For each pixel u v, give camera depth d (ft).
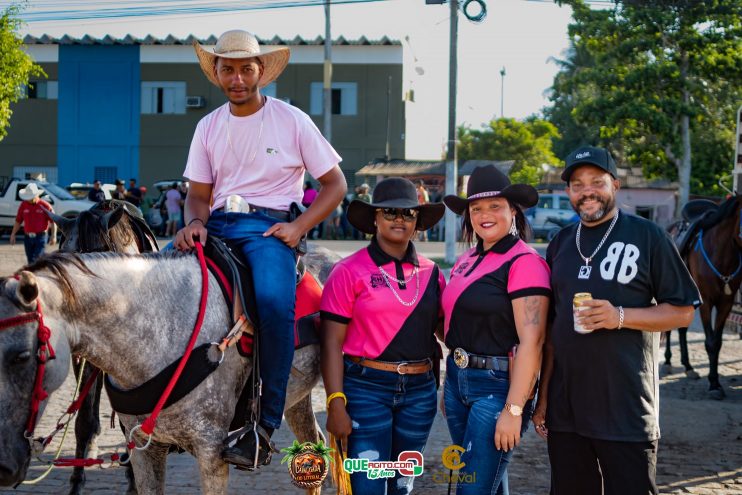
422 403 12.54
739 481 17.63
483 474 11.65
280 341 11.39
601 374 10.72
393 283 12.34
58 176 109.60
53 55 108.37
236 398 11.47
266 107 12.45
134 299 10.59
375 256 12.54
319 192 12.64
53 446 19.52
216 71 12.30
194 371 10.71
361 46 104.12
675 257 10.82
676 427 21.80
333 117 105.29
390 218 12.35
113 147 108.88
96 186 76.54
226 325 11.26
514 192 11.97
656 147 87.15
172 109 108.17
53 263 10.02
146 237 17.10
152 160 108.58
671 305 10.70
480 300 11.89
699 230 27.17
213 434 10.99
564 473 11.30
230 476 17.71
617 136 115.34
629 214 11.35
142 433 10.54
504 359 11.94
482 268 12.13
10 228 75.15
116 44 107.65
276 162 12.40
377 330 12.26
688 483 17.47
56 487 16.90
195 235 11.86
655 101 80.18
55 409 22.71
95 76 108.37
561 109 155.43
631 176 108.17
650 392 10.78
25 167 109.91
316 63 104.58
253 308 11.42
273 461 18.71
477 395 11.97
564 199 89.30
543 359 11.94
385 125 104.83
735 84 81.71
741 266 25.61
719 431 21.49
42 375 9.36
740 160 29.94
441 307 12.80
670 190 101.81
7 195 74.59
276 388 11.35
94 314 10.22
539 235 87.30
